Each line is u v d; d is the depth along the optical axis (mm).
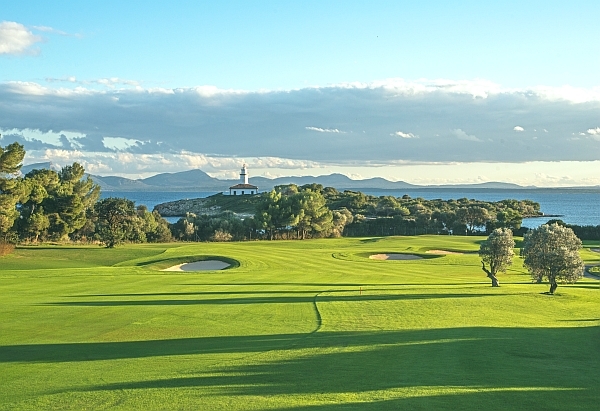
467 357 17250
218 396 12398
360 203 149750
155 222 102875
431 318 26969
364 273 54219
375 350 18516
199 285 41938
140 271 53062
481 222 120312
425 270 58344
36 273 49406
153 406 11680
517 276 55406
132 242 95438
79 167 106188
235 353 18156
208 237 105938
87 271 51594
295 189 164875
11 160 70312
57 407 11758
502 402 11805
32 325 24203
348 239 98375
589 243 92688
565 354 18359
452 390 12812
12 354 18188
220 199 195125
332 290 39281
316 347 19203
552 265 37594
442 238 96875
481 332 22453
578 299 35344
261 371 15203
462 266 62688
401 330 23312
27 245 80375
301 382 13758
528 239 39750
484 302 32938
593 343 20734
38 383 13992
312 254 69938
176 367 15852
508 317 28016
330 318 26719
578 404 11812
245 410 11242
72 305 30328
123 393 12828
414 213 135000
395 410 11117
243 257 63969
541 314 29641
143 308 29438
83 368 15852
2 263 58188
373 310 29344
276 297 34719
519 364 16391
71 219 90250
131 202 105562
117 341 20766
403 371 15102
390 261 66188
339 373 14852
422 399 11961
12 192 72688
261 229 108375
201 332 22875
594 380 14383
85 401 12180
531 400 12023
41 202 87875
